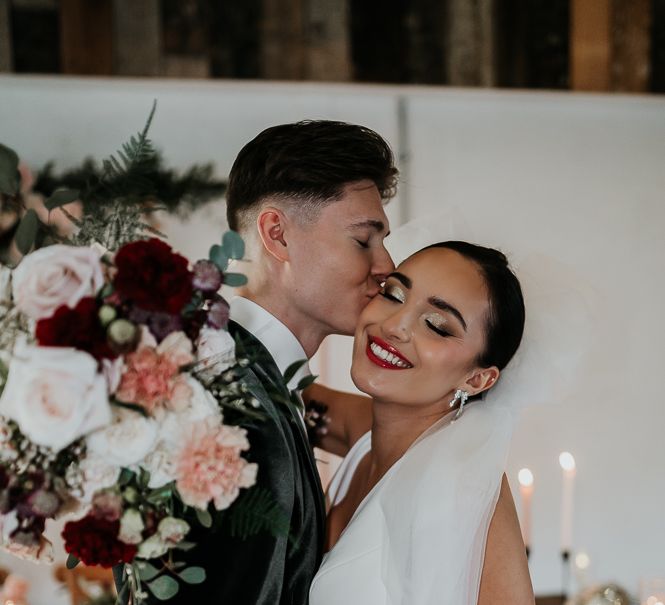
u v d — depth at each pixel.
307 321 1.84
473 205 3.27
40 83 3.03
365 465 2.03
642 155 3.34
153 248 1.27
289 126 1.82
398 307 1.81
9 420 1.26
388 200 1.89
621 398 3.34
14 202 1.55
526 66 3.33
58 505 1.25
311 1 3.22
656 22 3.37
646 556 3.35
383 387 1.80
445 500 1.67
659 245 3.35
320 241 1.76
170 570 1.42
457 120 3.25
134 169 1.44
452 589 1.65
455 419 1.83
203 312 1.36
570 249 3.32
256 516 1.42
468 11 3.29
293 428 1.65
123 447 1.24
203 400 1.31
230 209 1.88
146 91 3.08
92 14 3.13
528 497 2.67
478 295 1.78
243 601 1.48
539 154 3.29
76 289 1.26
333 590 1.75
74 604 2.79
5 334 1.28
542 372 1.88
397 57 3.27
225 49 3.20
